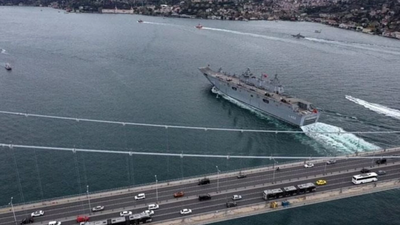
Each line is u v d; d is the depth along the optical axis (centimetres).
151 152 18000
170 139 19462
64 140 19012
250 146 18912
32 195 14625
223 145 18962
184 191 14025
